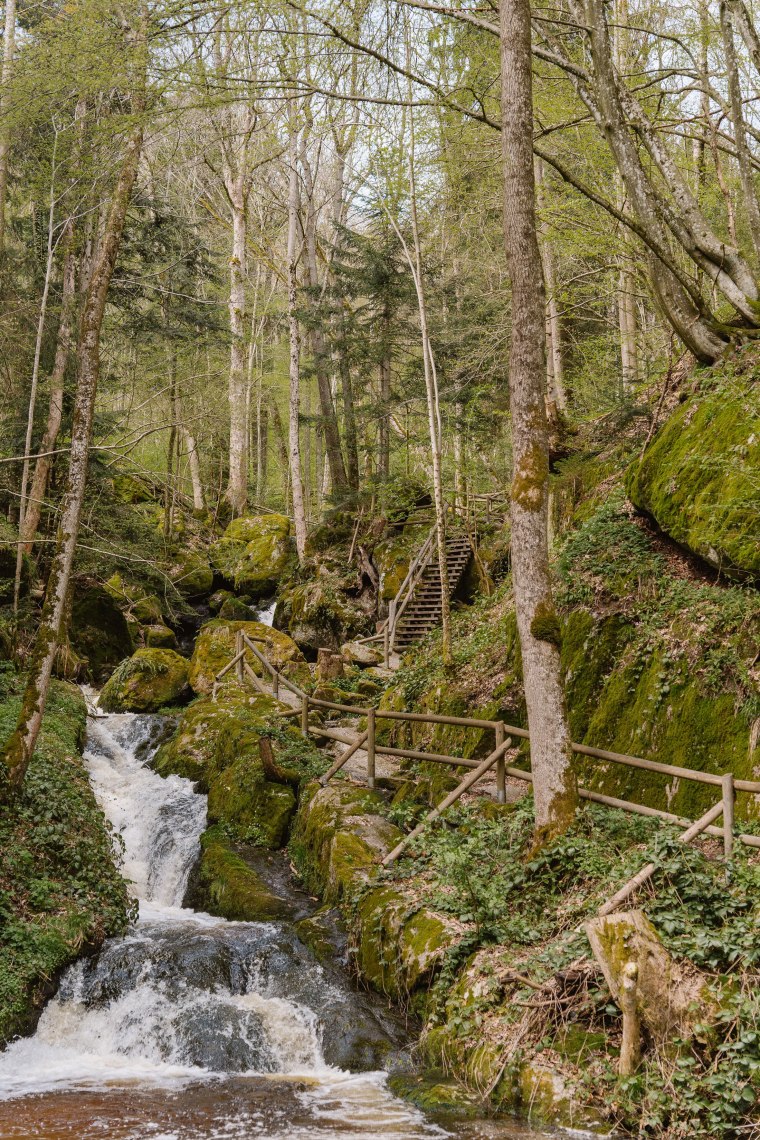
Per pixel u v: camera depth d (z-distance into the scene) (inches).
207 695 685.3
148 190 912.3
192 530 1184.2
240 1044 308.3
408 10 484.1
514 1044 261.9
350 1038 306.3
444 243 896.9
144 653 748.0
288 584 1038.4
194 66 398.9
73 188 671.8
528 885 322.7
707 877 266.5
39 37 499.5
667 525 418.0
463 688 562.3
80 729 614.9
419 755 445.4
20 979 323.6
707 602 387.5
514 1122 241.8
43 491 740.0
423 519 982.4
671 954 244.5
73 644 819.4
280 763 513.7
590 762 406.6
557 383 765.3
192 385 1033.5
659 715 381.1
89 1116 251.4
